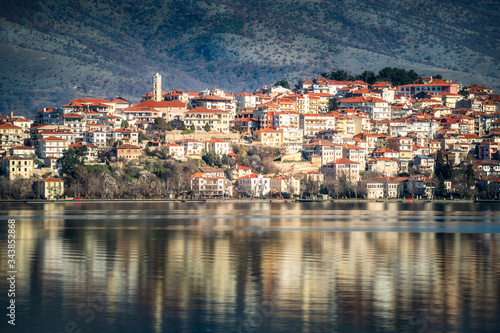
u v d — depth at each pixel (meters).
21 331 167.62
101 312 182.88
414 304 191.25
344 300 195.50
